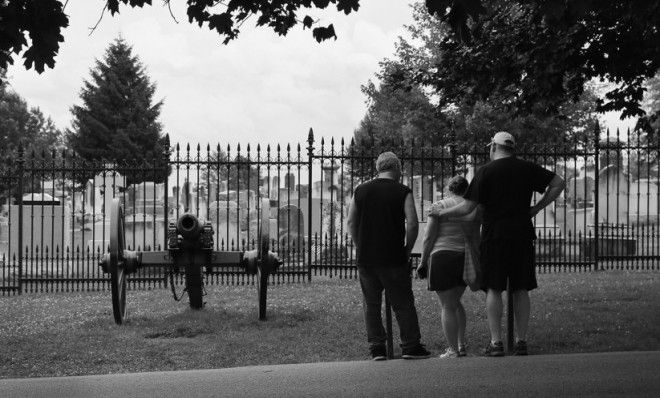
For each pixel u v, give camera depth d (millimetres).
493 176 9797
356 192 10055
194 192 33000
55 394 8461
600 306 14328
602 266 21453
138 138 73000
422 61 35000
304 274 19828
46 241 28734
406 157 20266
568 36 15094
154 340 12023
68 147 74688
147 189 29297
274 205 32031
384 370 9250
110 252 12969
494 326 9914
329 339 11867
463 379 8547
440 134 33344
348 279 20125
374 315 10094
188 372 9750
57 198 35812
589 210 34500
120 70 75750
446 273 9953
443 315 10094
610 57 15523
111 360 10758
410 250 9914
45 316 14633
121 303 13445
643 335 11648
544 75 15805
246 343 11648
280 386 8570
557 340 11273
